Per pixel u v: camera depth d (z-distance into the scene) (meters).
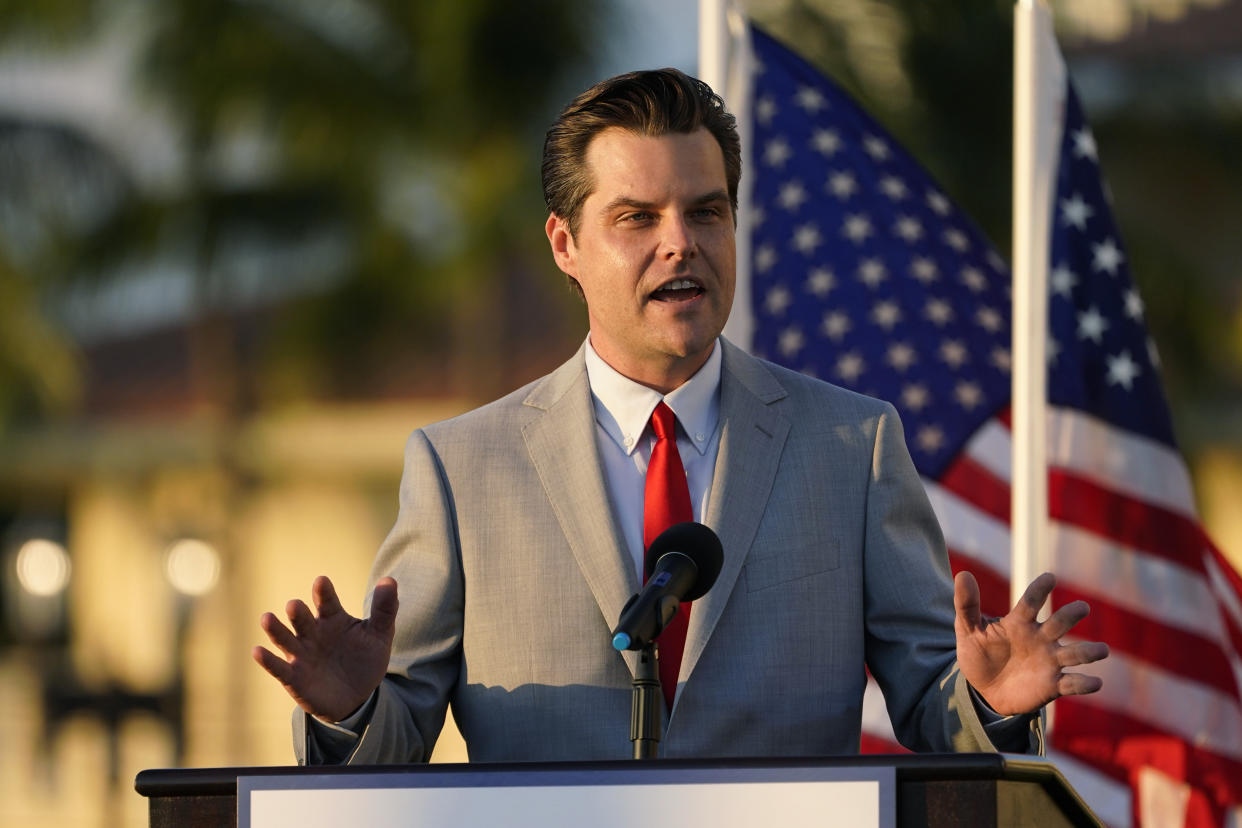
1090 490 14.04
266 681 67.94
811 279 14.41
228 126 55.19
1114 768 13.77
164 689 61.81
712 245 8.12
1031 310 13.98
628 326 8.20
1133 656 13.84
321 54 54.59
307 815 6.30
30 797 52.88
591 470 8.41
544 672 8.13
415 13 54.41
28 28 54.19
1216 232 50.44
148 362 76.56
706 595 8.02
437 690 8.31
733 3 14.68
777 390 8.61
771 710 7.96
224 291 59.41
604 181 8.13
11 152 56.97
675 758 6.07
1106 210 14.42
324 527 71.69
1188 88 50.09
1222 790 13.76
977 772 5.88
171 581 69.38
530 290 65.50
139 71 55.00
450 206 56.31
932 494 14.05
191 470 71.50
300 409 62.66
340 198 56.62
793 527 8.22
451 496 8.53
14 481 73.94
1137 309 14.32
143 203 57.34
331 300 58.16
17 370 59.03
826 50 45.97
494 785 6.16
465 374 65.75
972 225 14.62
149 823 6.62
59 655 74.44
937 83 46.53
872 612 8.31
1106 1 49.94
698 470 8.50
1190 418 52.28
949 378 14.31
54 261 58.44
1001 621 6.99
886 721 13.84
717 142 8.24
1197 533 14.06
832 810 5.92
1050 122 14.37
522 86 53.56
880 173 14.55
